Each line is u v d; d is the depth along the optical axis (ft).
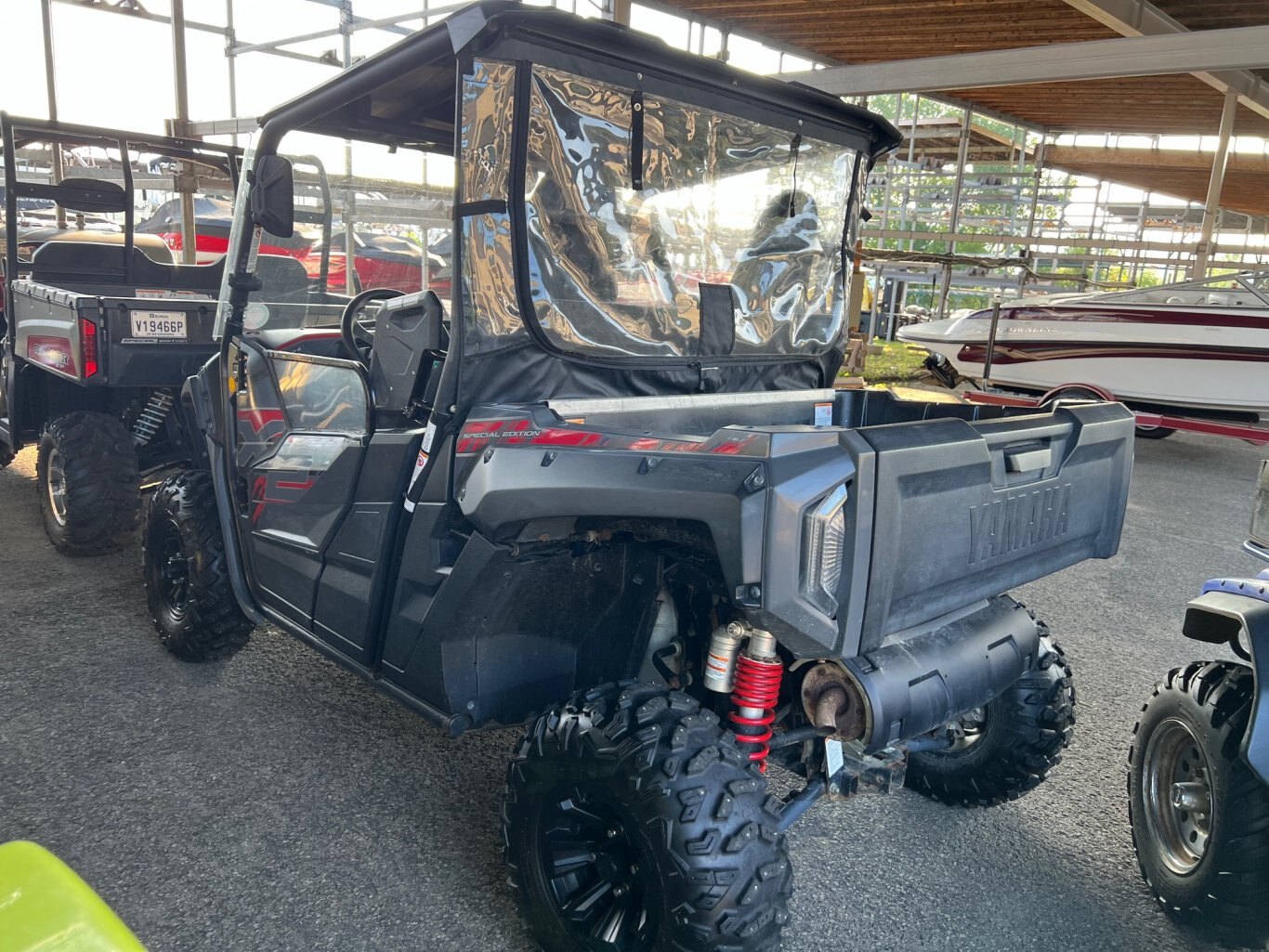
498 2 5.64
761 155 7.80
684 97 7.02
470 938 6.60
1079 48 26.43
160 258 20.12
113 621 11.84
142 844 7.46
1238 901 6.40
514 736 9.56
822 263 8.79
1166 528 19.33
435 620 6.66
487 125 6.09
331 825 7.86
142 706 9.75
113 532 13.62
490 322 6.41
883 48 38.70
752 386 8.35
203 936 6.49
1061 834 8.37
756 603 5.19
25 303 14.34
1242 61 24.07
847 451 5.20
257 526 9.05
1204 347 25.64
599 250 6.85
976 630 6.98
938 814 8.65
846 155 8.64
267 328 9.70
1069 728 8.18
